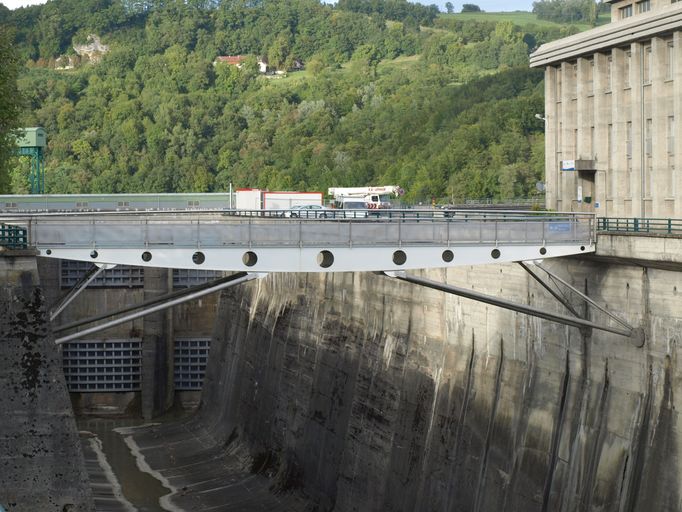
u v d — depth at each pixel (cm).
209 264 4666
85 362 10894
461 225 4897
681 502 4747
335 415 7856
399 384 7131
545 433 5638
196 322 11181
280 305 9325
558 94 8362
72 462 4606
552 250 5041
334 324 8238
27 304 4575
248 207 11438
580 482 5328
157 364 10844
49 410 4588
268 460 8719
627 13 8562
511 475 5828
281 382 8862
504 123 18838
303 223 5025
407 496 6744
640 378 5094
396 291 7350
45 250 4619
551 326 5697
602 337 5325
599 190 7681
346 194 14238
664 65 6894
